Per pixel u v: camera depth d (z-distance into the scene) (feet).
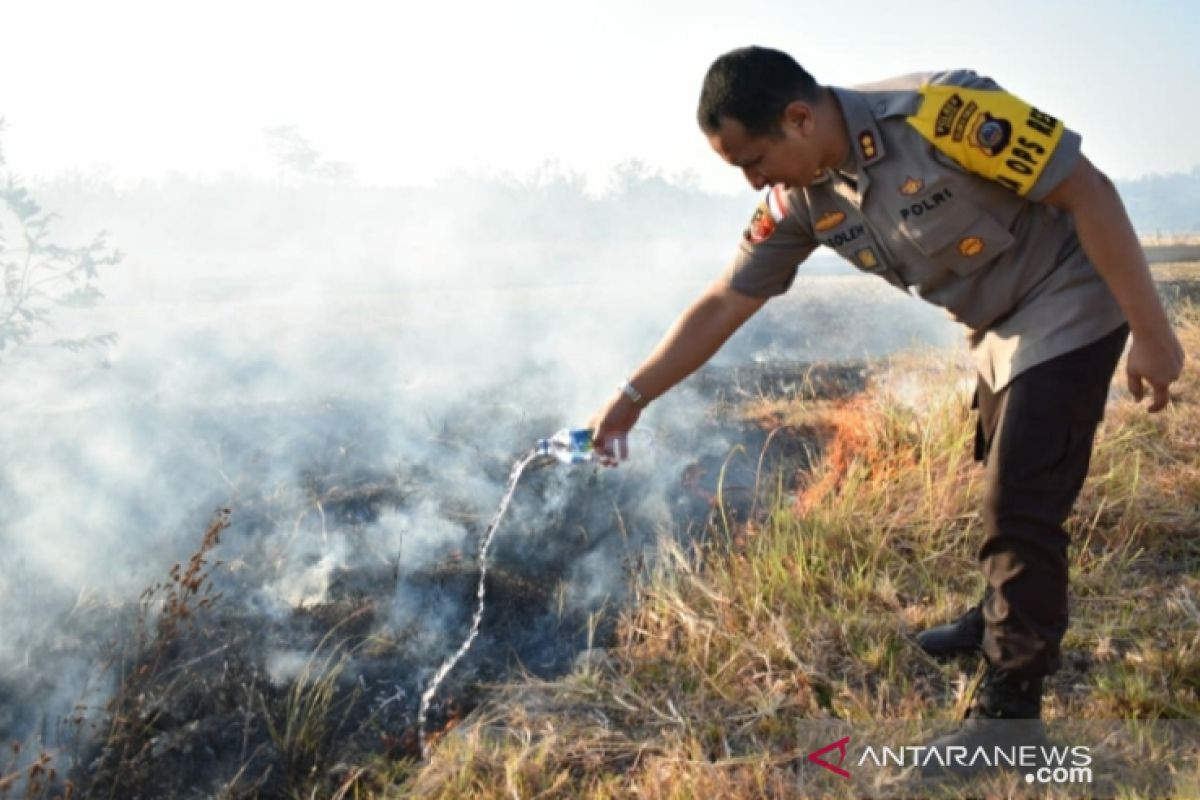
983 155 7.39
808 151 7.81
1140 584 11.27
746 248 9.09
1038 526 7.89
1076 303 7.89
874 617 10.63
